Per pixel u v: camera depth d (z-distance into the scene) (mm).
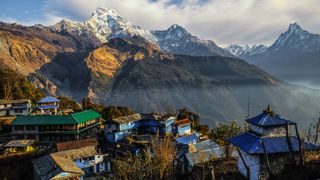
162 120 127625
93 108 160750
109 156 96062
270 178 45594
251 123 52656
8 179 78562
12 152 91938
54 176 66125
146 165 60875
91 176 87125
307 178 40250
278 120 50875
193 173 57344
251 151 47938
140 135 119562
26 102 132500
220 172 54688
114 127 118375
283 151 47938
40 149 96500
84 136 113812
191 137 112375
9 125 116562
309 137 66500
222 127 85750
